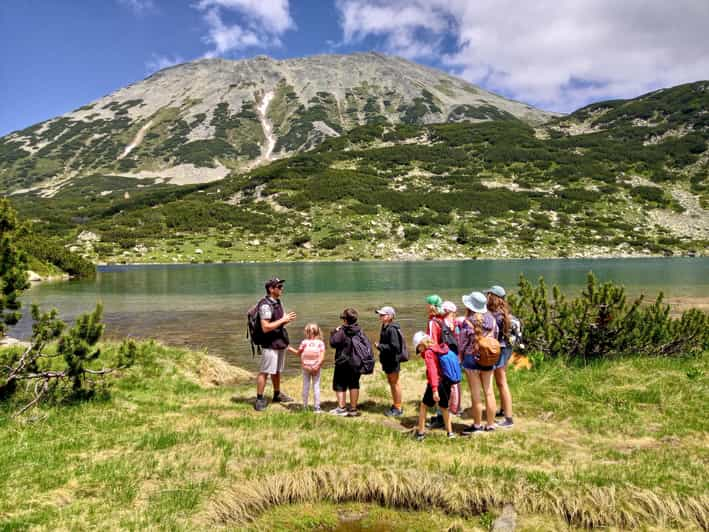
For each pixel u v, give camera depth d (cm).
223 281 5362
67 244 10744
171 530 504
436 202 12412
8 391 885
